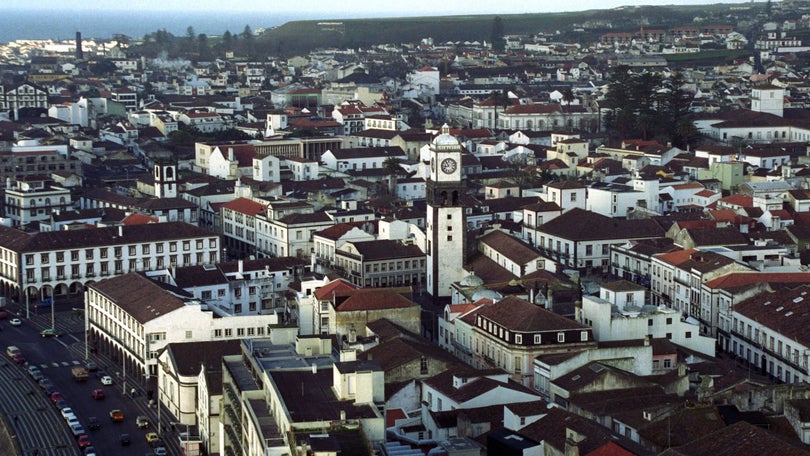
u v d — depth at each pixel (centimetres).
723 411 19950
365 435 17025
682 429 19262
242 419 19462
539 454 18538
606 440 18238
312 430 17088
